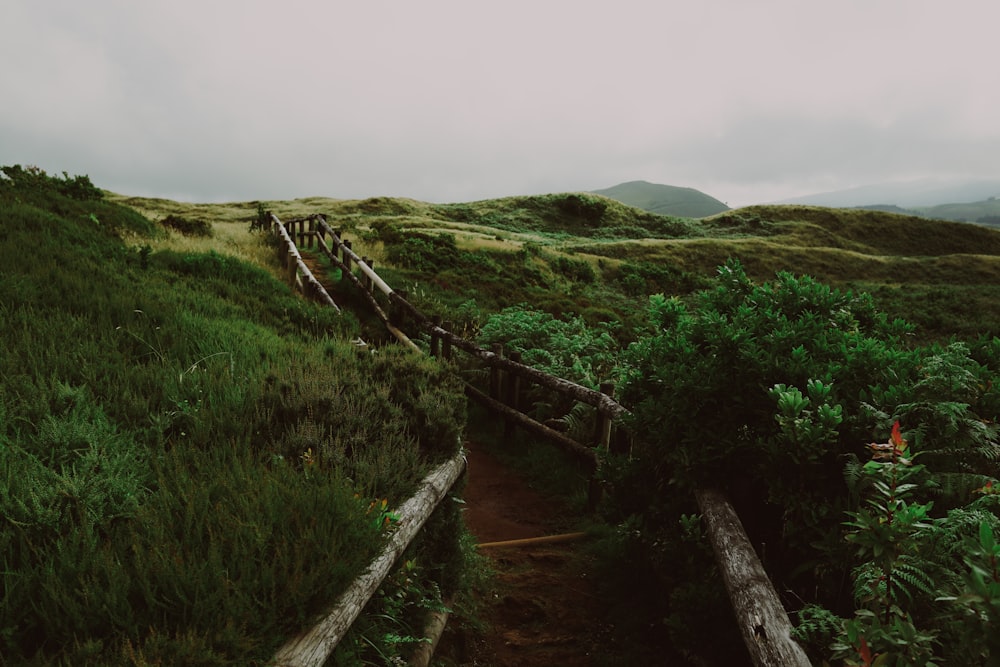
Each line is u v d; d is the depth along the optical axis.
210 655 1.49
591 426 5.51
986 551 1.28
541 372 5.75
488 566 3.77
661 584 3.33
